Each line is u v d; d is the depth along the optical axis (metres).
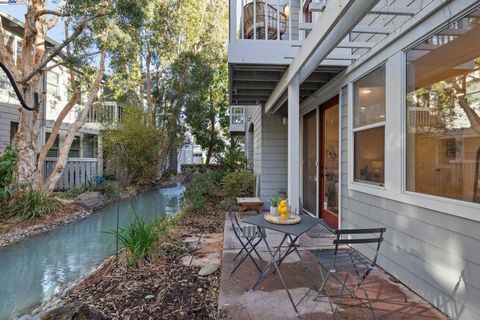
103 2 5.48
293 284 2.60
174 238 4.09
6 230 4.92
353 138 3.52
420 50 2.42
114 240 4.66
